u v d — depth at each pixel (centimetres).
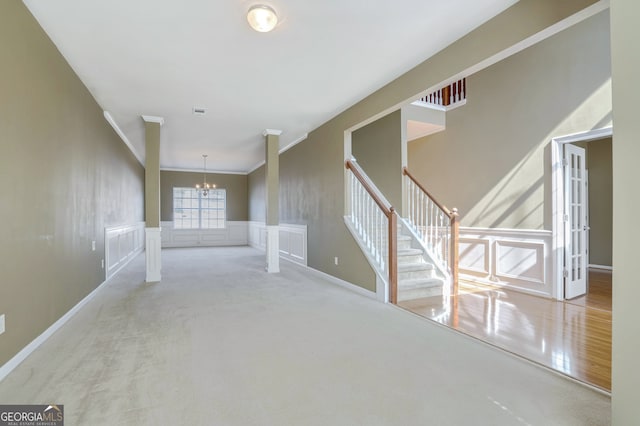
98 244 431
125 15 246
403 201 524
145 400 179
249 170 1117
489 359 232
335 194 497
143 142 652
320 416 166
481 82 493
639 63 136
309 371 213
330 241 511
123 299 391
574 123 379
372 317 327
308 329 291
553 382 201
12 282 216
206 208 1114
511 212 447
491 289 448
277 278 526
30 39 241
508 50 244
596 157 605
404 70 341
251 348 249
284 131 582
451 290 422
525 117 431
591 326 300
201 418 163
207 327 295
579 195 420
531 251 421
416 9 241
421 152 607
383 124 569
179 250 956
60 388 190
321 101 432
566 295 396
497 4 237
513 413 169
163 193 1056
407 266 426
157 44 288
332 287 462
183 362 225
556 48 397
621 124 143
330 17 251
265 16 236
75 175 338
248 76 354
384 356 237
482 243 484
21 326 227
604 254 595
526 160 429
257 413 168
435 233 501
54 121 283
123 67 330
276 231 583
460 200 526
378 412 170
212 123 530
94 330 286
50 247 275
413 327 298
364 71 343
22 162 229
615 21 144
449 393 188
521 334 280
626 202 142
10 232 214
